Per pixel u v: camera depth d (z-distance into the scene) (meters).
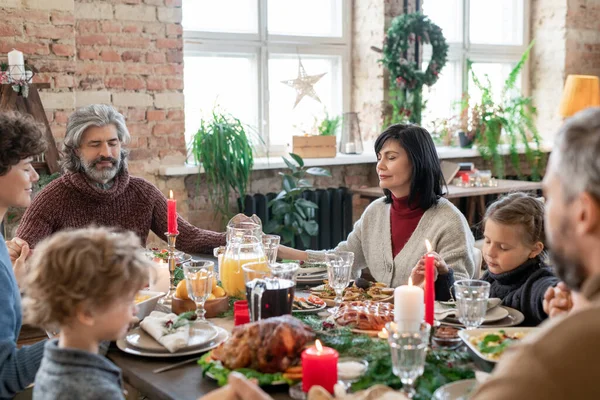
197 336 1.69
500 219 1.98
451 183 4.97
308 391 1.33
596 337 0.86
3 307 1.65
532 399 0.85
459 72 5.80
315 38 5.14
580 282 1.00
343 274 1.91
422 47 5.18
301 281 2.23
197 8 4.66
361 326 1.72
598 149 0.92
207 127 4.27
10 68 3.40
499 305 1.91
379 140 2.48
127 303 1.34
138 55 4.11
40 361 1.61
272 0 4.98
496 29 6.02
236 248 2.08
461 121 5.57
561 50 5.98
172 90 4.25
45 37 3.66
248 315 1.72
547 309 1.54
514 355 0.91
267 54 4.93
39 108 3.44
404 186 2.47
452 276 2.09
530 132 6.11
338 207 4.91
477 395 0.91
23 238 2.68
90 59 3.95
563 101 5.57
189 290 1.80
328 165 4.97
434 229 2.41
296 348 1.42
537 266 1.99
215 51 4.73
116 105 4.06
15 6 3.57
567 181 0.96
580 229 0.96
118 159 2.78
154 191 2.92
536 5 6.11
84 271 1.26
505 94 5.97
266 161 4.64
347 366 1.41
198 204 4.46
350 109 5.38
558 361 0.86
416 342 1.27
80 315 1.28
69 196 2.75
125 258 1.31
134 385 1.51
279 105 5.06
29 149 1.87
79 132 2.69
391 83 5.09
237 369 1.43
